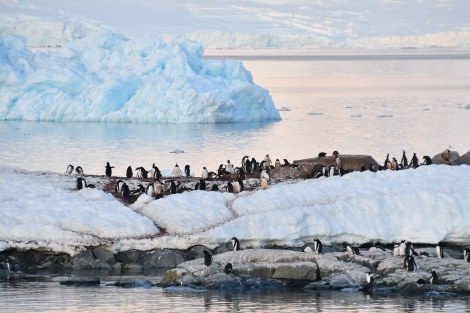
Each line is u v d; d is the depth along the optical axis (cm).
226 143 15588
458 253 7025
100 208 7281
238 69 19875
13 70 18800
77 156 13988
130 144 15438
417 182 7731
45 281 6300
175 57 19500
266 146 15275
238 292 5981
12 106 19062
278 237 7069
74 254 6744
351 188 7712
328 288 6053
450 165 8425
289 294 5916
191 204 7438
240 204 7456
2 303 5619
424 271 6128
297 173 8700
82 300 5716
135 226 7050
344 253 6550
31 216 7019
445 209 7269
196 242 6894
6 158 13712
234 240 6812
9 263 6569
